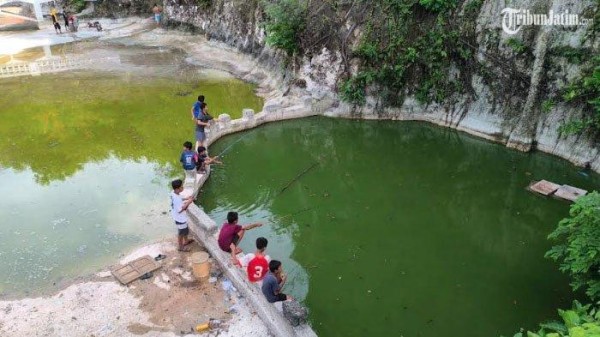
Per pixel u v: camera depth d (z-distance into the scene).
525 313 10.73
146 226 13.42
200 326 9.78
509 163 17.30
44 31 36.75
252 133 19.86
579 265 9.23
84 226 13.41
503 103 18.39
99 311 10.25
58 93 24.00
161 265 11.64
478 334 10.18
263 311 9.95
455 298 11.23
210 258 11.89
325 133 20.08
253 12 27.62
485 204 15.10
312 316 10.70
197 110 16.81
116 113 21.47
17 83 25.53
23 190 15.30
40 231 13.16
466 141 19.00
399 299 11.21
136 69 28.05
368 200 15.35
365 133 20.06
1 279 11.31
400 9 19.89
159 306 10.39
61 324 9.89
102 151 17.91
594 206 9.38
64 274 11.48
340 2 21.36
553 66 16.84
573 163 16.64
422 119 20.62
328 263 12.43
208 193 15.54
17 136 19.09
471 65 19.02
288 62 23.39
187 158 14.67
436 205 15.09
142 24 38.31
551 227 13.89
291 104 21.44
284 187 16.08
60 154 17.66
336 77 21.11
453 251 12.96
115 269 11.50
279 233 13.62
